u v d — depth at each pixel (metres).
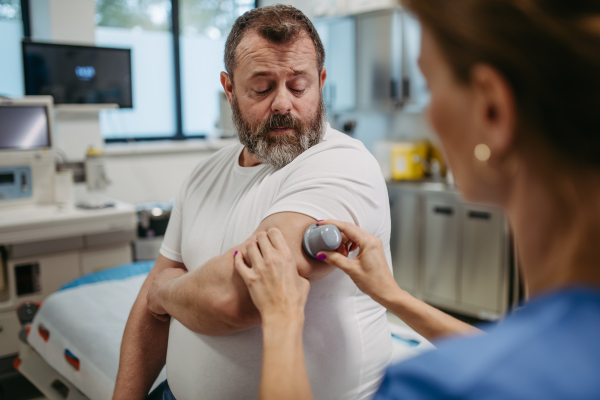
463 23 0.37
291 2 4.62
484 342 0.36
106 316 1.78
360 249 0.89
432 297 3.56
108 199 3.49
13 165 2.87
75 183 3.41
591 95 0.34
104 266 2.96
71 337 1.70
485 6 0.36
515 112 0.37
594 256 0.36
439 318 0.88
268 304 0.72
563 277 0.38
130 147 3.95
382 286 0.89
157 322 1.20
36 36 3.63
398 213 3.73
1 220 2.59
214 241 1.10
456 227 3.36
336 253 0.88
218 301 0.87
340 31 4.15
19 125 2.88
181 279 0.99
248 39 1.04
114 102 3.41
